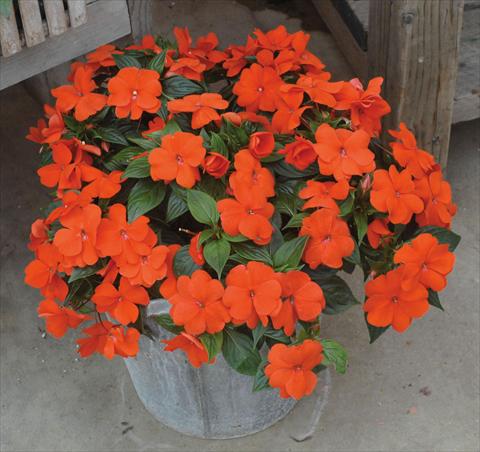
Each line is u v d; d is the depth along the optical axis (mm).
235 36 1895
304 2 1971
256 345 955
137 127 1082
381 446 1173
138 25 1239
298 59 1106
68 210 929
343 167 937
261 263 890
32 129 1121
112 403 1241
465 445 1169
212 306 895
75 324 997
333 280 980
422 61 1288
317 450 1171
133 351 971
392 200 933
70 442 1202
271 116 1093
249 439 1185
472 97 1400
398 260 924
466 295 1346
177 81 1060
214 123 1029
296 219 951
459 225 1451
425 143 1391
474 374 1246
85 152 1036
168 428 1207
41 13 1096
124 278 940
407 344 1283
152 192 963
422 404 1215
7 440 1208
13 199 1538
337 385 1237
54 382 1270
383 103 1007
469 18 1576
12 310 1365
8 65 1094
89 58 1111
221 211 907
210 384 1067
